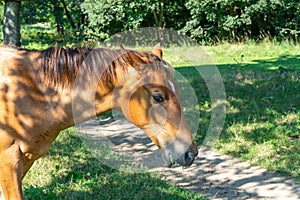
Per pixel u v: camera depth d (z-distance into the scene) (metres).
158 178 5.73
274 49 17.91
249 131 7.63
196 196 5.30
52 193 5.20
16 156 3.63
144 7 19.89
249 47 18.27
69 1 22.97
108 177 5.71
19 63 3.67
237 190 5.61
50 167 6.01
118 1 19.17
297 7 19.11
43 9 24.00
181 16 22.02
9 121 3.61
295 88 10.56
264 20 20.22
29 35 25.41
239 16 20.16
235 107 9.02
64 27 24.97
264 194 5.49
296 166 6.25
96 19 19.42
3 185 3.65
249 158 6.61
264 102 9.41
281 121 8.22
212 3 18.98
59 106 3.62
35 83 3.63
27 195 5.09
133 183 5.55
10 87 3.62
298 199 5.35
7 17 11.56
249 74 12.31
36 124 3.63
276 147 6.96
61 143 6.96
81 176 5.73
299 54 16.86
